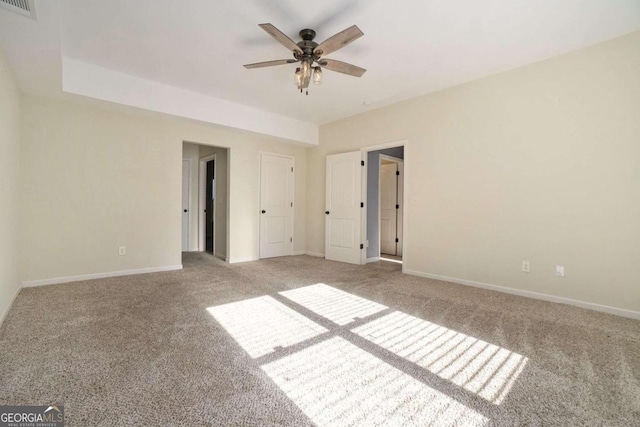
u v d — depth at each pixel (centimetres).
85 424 125
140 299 293
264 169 541
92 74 330
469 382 161
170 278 382
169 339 207
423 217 407
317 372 170
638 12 232
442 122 388
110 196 379
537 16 238
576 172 288
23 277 324
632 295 260
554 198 301
